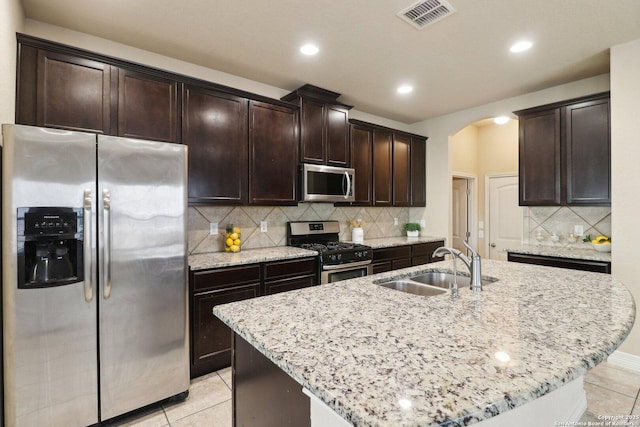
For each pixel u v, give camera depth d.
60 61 2.10
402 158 4.49
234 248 3.10
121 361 1.89
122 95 2.33
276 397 1.09
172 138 2.54
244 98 2.97
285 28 2.37
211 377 2.46
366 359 0.88
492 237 5.25
